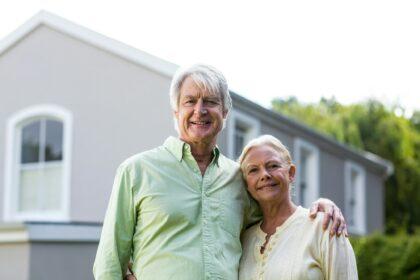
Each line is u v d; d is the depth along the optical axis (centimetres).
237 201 374
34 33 1162
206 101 365
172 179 358
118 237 355
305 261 359
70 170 1098
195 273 344
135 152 1036
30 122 1166
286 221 376
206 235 353
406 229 2570
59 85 1127
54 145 1137
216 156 378
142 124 1034
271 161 377
